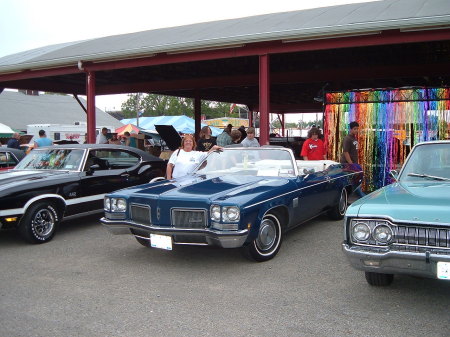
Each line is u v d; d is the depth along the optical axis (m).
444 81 18.25
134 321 3.82
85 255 5.95
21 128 31.95
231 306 4.09
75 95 18.67
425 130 9.80
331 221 7.78
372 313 3.86
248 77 16.64
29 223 6.43
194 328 3.65
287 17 12.04
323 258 5.55
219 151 6.85
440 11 8.29
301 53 12.92
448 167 4.87
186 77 17.53
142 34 14.56
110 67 11.59
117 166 8.18
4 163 10.09
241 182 5.70
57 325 3.77
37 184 6.59
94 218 8.59
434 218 3.57
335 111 10.55
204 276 4.96
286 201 5.57
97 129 29.55
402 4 10.55
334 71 15.84
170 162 7.59
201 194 5.07
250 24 11.72
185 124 31.38
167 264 5.45
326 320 3.74
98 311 4.05
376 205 3.94
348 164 8.29
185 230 4.89
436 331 3.48
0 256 5.98
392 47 12.00
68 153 7.74
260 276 4.91
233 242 4.77
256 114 38.81
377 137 10.20
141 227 5.21
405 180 4.96
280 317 3.82
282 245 6.20
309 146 9.15
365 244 3.84
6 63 13.48
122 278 4.96
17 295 4.49
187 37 11.10
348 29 8.36
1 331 3.67
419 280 4.65
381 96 10.14
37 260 5.75
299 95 25.12
